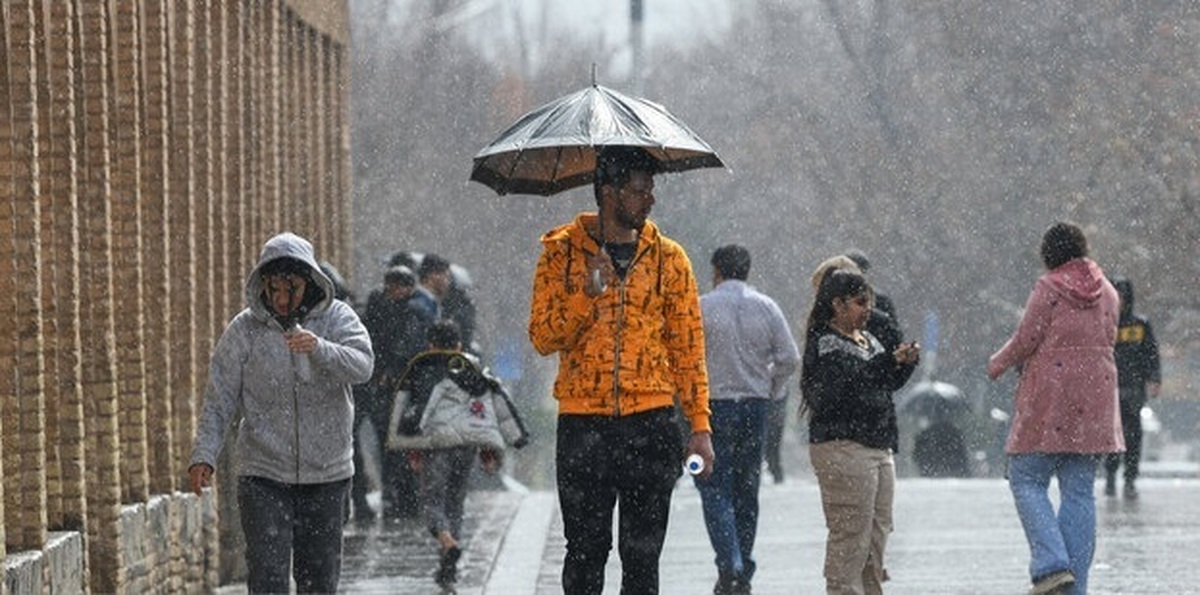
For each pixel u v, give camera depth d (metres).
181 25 28.55
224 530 29.05
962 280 78.94
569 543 18.95
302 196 39.97
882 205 80.88
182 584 26.92
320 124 41.16
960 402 59.72
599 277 18.39
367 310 36.19
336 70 43.81
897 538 34.22
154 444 26.56
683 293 18.81
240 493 20.52
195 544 27.75
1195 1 72.44
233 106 32.22
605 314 18.62
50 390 22.52
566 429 18.75
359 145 81.50
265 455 20.38
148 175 26.70
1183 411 98.25
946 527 36.12
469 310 39.75
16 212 21.14
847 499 21.80
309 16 39.94
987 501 41.75
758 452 27.38
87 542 23.11
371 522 36.53
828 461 21.78
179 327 28.16
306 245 20.39
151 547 25.42
